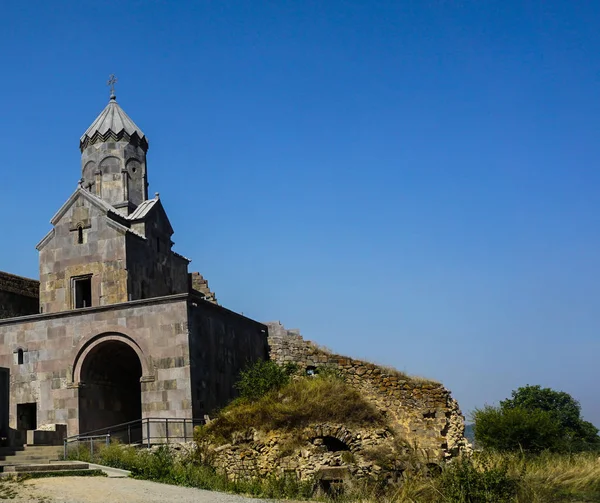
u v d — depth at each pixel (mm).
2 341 35594
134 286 37375
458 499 21859
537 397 57969
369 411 27719
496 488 22125
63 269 38125
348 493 24812
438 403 30281
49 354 34531
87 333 34000
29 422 35031
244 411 28484
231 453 27531
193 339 32656
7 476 21984
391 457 26625
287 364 38625
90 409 34188
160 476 24297
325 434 27141
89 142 41406
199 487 23781
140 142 42094
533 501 21641
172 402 31891
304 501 22500
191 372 31984
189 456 27719
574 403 57469
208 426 28797
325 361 39219
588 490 22938
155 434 31703
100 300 37031
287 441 27094
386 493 24812
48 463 24219
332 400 27875
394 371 32531
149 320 33031
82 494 19750
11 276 41250
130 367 37500
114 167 40906
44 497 19156
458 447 30062
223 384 35000
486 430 36562
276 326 41375
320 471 26141
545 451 32156
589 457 29078
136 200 41188
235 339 37188
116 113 42031
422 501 22797
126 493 20344
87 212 38219
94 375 34844
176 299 32688
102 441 31234
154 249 39812
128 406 37250
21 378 34812
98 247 37625
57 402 33906
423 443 29188
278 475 26469
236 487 24406
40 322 35031
